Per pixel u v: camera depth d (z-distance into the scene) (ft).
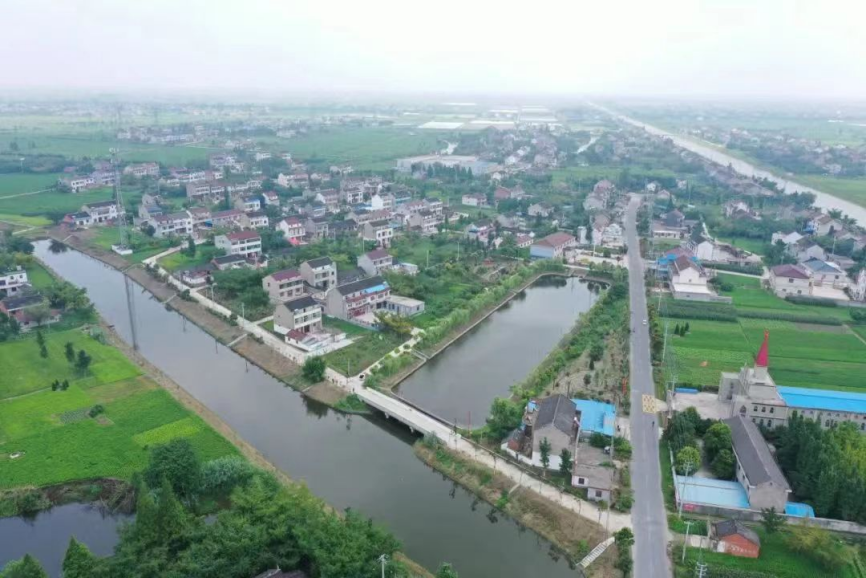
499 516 328.90
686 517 312.91
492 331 571.69
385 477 357.41
